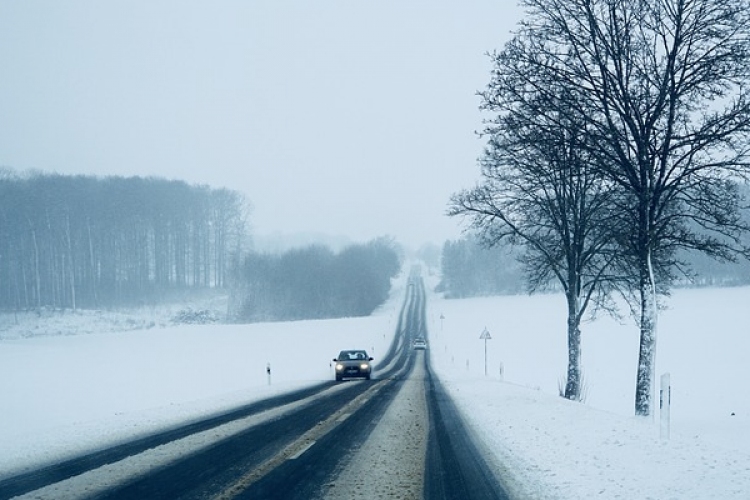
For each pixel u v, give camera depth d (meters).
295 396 21.38
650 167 15.02
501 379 30.22
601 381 33.09
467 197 23.38
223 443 11.30
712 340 46.19
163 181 115.19
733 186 14.75
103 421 15.06
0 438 12.77
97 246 101.44
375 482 8.16
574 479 8.32
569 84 15.72
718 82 14.36
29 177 105.06
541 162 19.89
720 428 16.02
